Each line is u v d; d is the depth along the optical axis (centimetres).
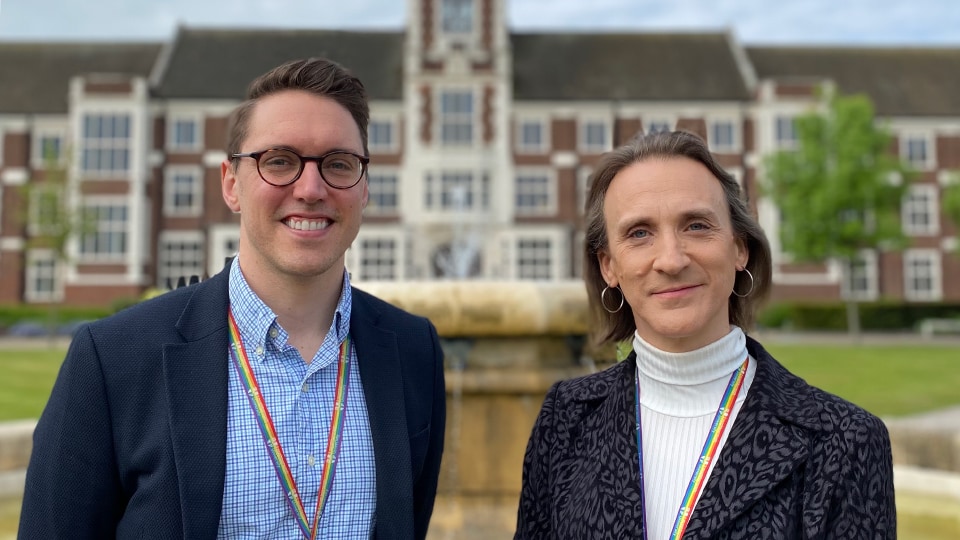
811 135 2877
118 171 3350
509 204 3403
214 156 3425
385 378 203
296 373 195
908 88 3766
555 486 193
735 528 166
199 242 3425
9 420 872
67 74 3597
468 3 3450
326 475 189
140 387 184
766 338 2636
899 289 3609
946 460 590
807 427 171
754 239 198
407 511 193
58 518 178
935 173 3666
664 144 190
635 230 186
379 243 3334
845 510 162
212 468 179
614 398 194
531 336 405
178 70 3516
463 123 3416
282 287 196
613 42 3741
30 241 3156
